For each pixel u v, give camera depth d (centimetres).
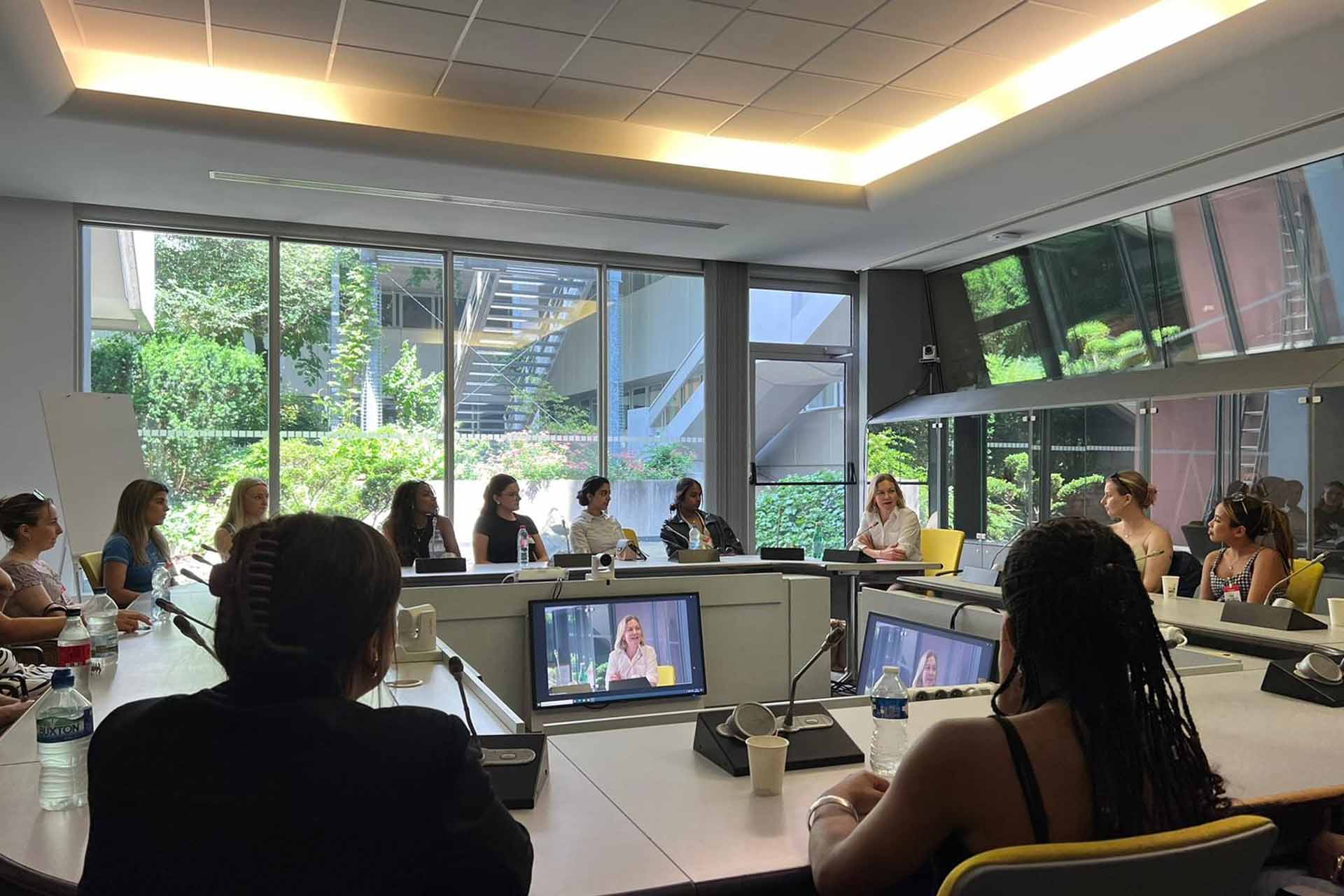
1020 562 131
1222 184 552
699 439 773
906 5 402
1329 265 512
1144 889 103
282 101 488
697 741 185
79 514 541
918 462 781
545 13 409
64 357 581
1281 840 170
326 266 659
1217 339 584
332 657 94
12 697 244
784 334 814
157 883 85
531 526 584
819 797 153
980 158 518
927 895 133
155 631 319
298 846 85
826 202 604
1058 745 120
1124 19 417
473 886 91
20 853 133
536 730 329
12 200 571
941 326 823
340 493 662
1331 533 482
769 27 424
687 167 563
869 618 304
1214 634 319
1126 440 609
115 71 460
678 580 384
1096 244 653
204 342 629
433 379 689
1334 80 406
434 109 512
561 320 729
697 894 125
